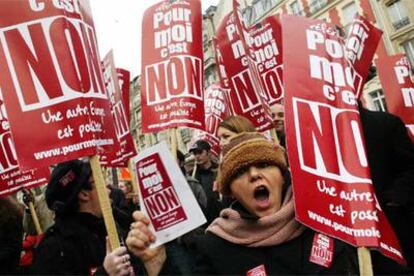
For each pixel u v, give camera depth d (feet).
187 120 12.42
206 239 5.69
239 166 5.39
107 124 6.88
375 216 5.19
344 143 5.51
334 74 5.81
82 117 6.36
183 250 6.08
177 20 13.17
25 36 6.49
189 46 12.98
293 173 5.17
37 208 15.49
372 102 75.25
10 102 6.30
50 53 6.49
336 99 5.71
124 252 5.35
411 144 8.32
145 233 5.42
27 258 11.12
